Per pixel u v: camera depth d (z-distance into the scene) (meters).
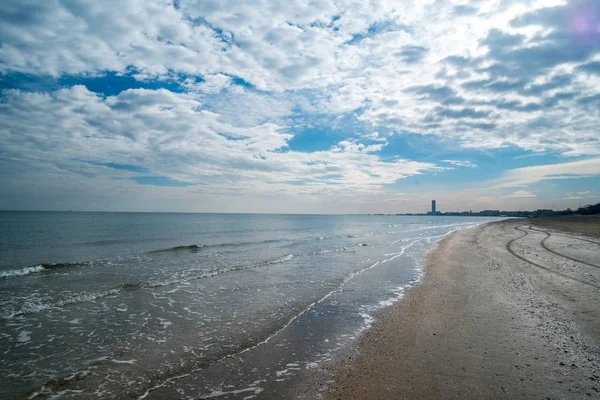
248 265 15.59
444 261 15.92
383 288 10.97
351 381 4.73
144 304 9.16
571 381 4.47
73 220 64.19
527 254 17.11
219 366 5.40
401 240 30.48
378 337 6.50
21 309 8.62
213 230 43.81
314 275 13.30
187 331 7.11
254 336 6.80
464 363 5.12
